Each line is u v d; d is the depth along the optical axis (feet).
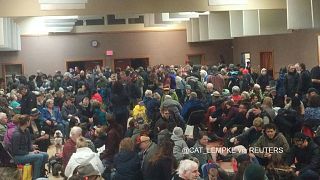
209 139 30.60
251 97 35.83
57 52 83.71
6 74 81.97
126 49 85.97
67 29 75.36
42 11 43.65
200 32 67.56
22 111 39.70
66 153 24.44
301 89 37.99
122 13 45.93
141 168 20.51
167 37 86.89
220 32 59.77
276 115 28.04
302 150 21.20
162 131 23.84
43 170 26.20
